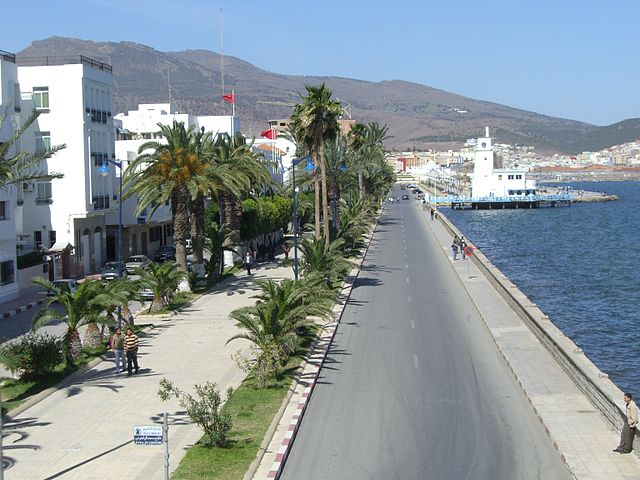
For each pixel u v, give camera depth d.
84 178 58.44
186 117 99.62
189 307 45.31
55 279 52.31
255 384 26.77
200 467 19.14
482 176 188.00
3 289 46.72
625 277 71.81
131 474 18.91
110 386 27.67
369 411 24.80
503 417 24.02
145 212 69.12
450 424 23.38
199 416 20.72
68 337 31.27
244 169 61.72
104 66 63.16
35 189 58.19
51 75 57.94
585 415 23.70
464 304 46.72
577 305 57.03
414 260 71.75
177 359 31.88
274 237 89.19
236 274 60.25
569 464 19.58
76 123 58.12
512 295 43.53
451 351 33.62
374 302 47.78
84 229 60.78
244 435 21.69
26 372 27.77
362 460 20.38
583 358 27.88
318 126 56.28
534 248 100.56
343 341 36.06
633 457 20.02
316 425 23.41
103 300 31.55
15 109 55.12
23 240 57.53
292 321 30.20
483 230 130.38
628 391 34.19
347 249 72.94
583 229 130.38
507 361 30.95
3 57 53.97
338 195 82.50
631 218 155.62
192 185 46.97
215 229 55.56
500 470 19.56
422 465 19.97
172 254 68.06
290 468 19.83
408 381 28.56
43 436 22.09
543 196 190.12
